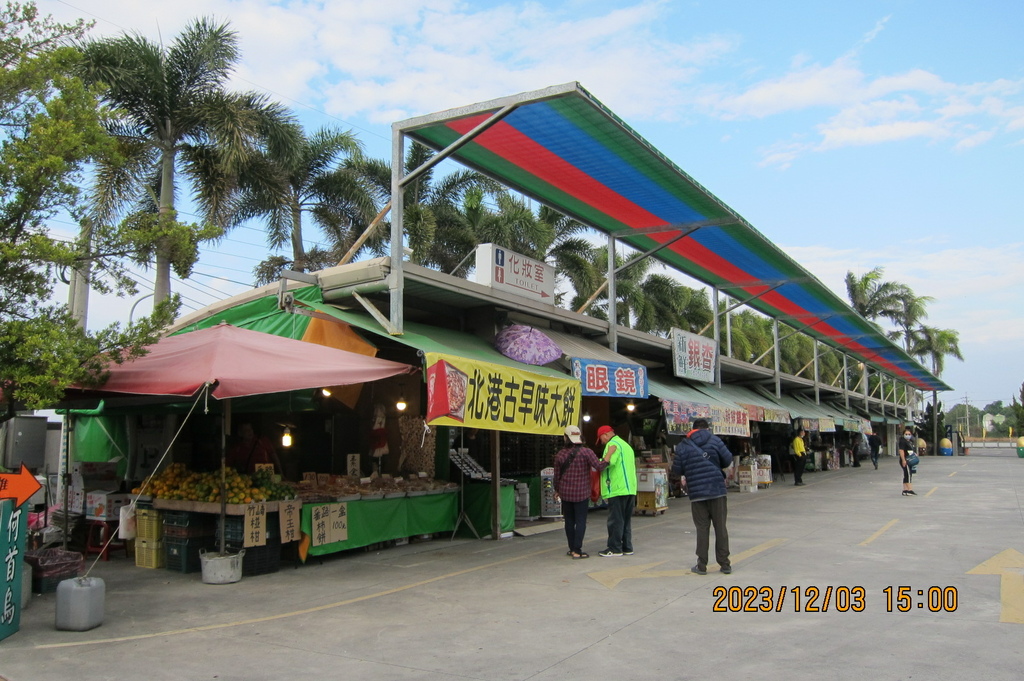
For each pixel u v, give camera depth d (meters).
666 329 35.22
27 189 7.48
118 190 16.08
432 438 11.95
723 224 14.62
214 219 17.05
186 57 17.80
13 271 7.42
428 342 9.99
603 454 10.32
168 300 7.96
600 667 5.31
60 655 5.68
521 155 11.09
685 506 16.64
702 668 5.24
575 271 29.12
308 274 10.59
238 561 8.35
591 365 12.73
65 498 9.81
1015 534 11.38
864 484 22.75
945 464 36.28
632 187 12.53
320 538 9.26
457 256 27.12
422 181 27.41
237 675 5.22
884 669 5.13
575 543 9.80
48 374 6.93
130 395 9.08
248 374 7.93
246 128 17.39
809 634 6.06
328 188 22.80
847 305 23.77
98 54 16.50
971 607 6.83
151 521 9.27
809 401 31.80
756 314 49.97
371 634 6.23
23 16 8.23
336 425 12.04
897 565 8.84
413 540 11.20
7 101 7.93
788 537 11.30
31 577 7.39
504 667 5.35
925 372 43.66
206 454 11.75
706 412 15.82
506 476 14.05
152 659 5.58
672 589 7.79
